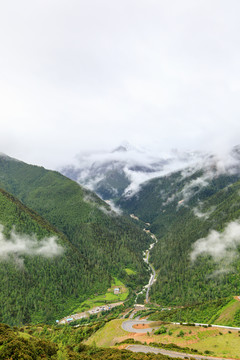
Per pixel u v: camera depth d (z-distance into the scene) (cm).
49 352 9181
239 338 10444
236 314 14350
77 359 9131
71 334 15800
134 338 12788
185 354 9556
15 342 8506
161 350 10212
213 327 12194
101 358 9362
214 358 8950
